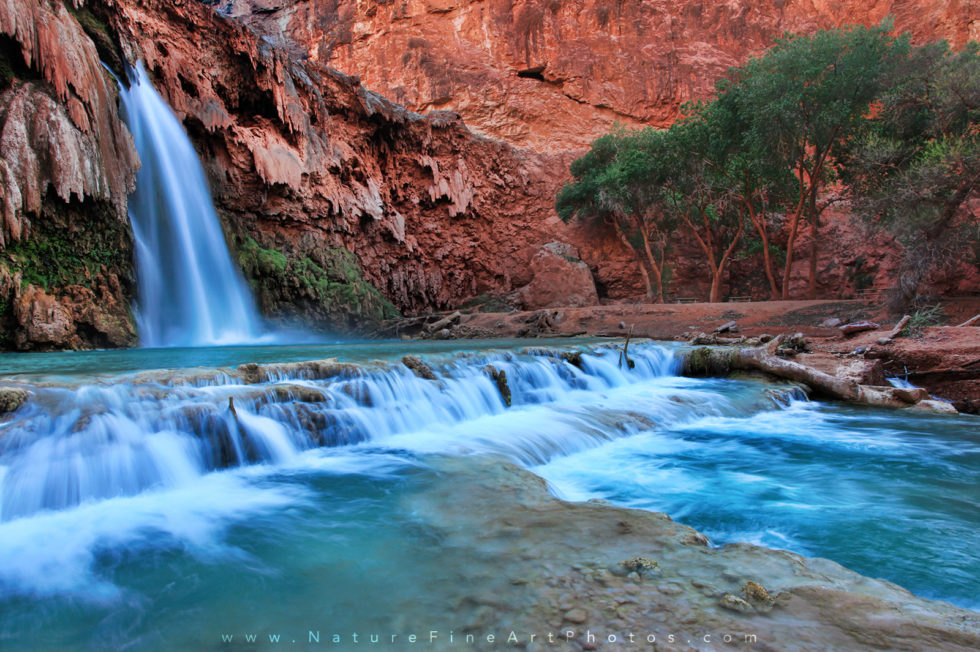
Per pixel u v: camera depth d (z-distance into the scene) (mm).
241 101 29375
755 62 29391
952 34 45344
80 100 18219
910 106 25719
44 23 17078
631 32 53656
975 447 8766
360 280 32719
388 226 36656
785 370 14789
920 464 7672
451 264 42281
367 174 35750
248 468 6246
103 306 18344
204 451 6098
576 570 3365
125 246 19891
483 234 44062
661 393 12578
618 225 42219
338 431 7375
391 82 54312
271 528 4406
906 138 26984
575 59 53125
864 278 36125
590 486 6523
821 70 26109
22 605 3221
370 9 55062
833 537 4906
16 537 4309
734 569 3393
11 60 16844
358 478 5797
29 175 16203
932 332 16266
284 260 29125
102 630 2920
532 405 10789
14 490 4785
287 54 30547
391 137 38344
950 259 22594
